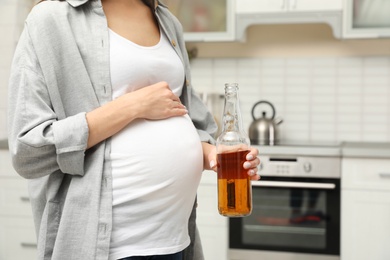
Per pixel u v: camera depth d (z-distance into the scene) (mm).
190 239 1512
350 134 3318
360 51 3279
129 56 1282
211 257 2943
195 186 1395
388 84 3258
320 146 2852
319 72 3336
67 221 1211
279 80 3387
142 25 1382
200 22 3170
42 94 1210
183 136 1346
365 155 2740
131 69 1282
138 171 1256
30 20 1240
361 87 3291
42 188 1306
